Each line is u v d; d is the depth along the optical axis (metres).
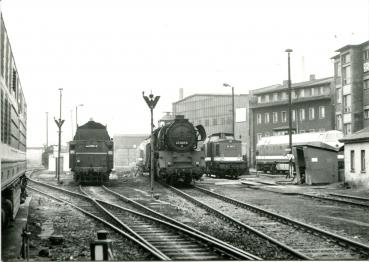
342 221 17.20
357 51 58.62
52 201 24.83
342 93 61.62
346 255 11.49
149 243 12.40
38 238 13.89
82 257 11.58
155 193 28.97
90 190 31.61
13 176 13.58
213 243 12.10
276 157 56.62
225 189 31.81
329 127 71.44
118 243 13.16
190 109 102.06
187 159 33.06
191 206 22.12
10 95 12.71
